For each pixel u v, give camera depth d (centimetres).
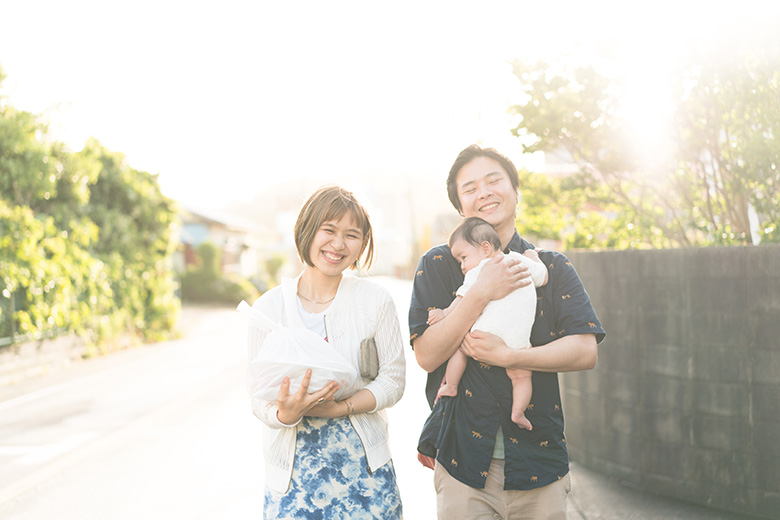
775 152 486
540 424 262
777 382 404
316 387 245
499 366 260
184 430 694
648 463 466
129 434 680
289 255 5566
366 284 280
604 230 747
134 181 1512
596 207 743
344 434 261
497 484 261
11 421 745
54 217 1217
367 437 264
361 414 266
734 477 422
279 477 259
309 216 269
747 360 416
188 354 1284
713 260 428
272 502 260
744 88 501
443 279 280
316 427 260
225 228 4212
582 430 524
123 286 1416
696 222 599
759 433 411
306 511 253
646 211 626
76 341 1205
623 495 455
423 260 286
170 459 592
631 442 477
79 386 956
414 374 1007
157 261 1571
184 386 939
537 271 265
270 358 247
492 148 286
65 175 1237
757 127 509
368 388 267
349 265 276
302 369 245
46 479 544
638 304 470
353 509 255
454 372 264
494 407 259
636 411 473
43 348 1095
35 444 648
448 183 295
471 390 262
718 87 525
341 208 267
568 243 783
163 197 1590
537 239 852
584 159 616
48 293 1105
